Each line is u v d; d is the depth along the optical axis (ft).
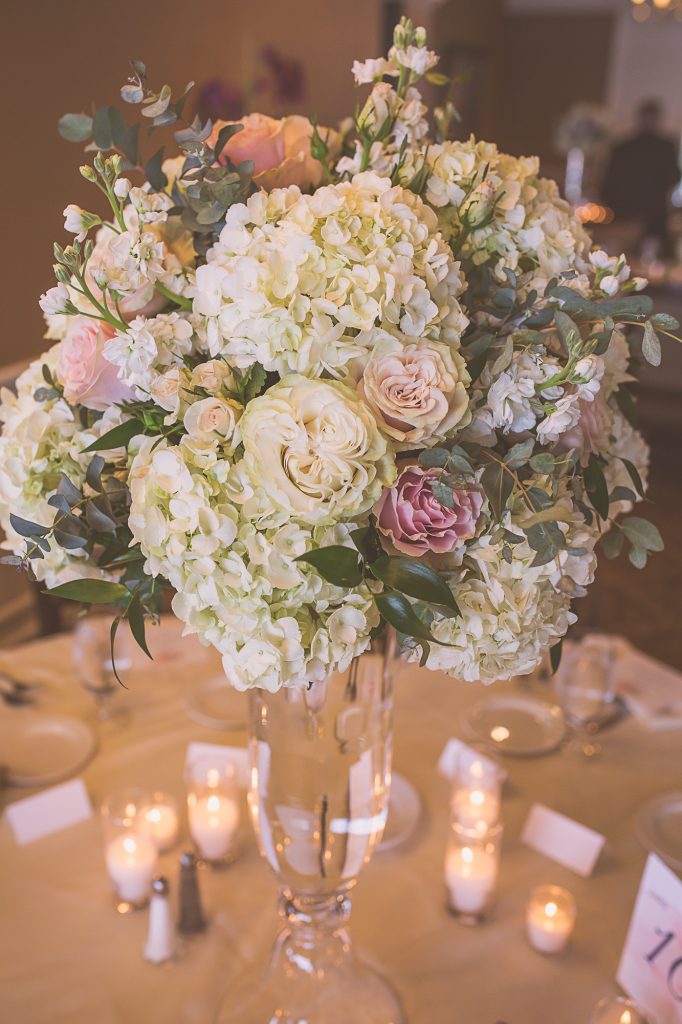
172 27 11.61
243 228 2.20
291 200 2.25
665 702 4.79
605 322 2.31
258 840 3.07
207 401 2.06
